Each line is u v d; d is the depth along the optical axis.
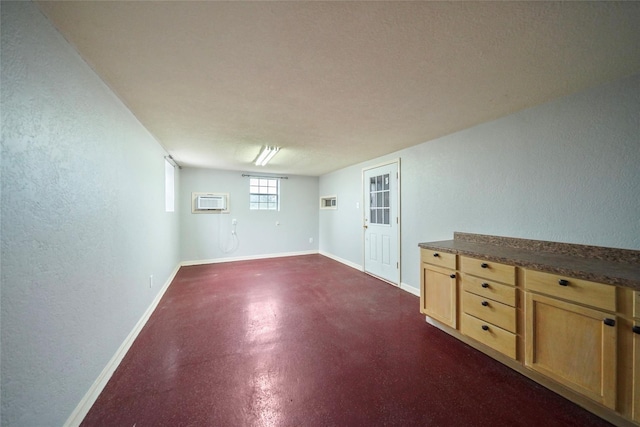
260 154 3.89
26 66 1.02
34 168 1.07
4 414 0.92
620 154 1.67
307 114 2.28
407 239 3.58
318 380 1.72
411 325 2.54
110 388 1.63
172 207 4.27
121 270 1.97
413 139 3.10
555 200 2.00
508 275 1.78
